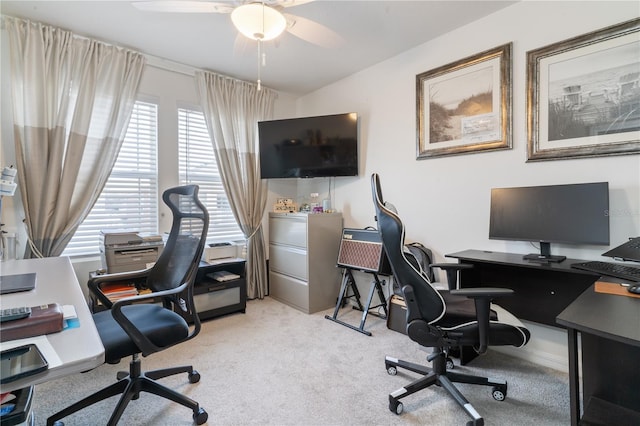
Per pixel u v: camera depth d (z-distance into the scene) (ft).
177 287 5.34
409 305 4.95
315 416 5.29
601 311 3.57
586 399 4.70
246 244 11.71
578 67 6.42
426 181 9.11
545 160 6.88
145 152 9.80
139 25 7.94
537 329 7.10
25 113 7.55
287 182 13.17
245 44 8.83
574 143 6.49
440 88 8.63
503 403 5.61
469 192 8.18
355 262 9.53
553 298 6.59
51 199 7.79
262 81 11.75
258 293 11.87
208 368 6.80
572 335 3.59
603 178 6.20
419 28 8.24
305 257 10.39
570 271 5.41
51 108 7.83
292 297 10.93
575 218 6.12
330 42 8.18
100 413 5.34
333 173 10.84
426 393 5.93
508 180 7.49
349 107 11.32
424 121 9.02
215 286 9.71
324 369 6.75
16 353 2.39
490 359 7.27
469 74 8.04
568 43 6.50
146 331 4.70
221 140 10.80
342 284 10.19
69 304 3.67
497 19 7.54
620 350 4.44
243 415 5.31
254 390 6.00
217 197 11.47
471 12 7.57
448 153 8.50
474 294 4.42
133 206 9.61
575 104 6.47
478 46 7.89
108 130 8.67
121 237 8.19
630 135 5.87
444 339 4.87
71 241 8.61
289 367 6.84
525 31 7.13
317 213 10.68
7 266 5.89
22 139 7.64
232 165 11.12
